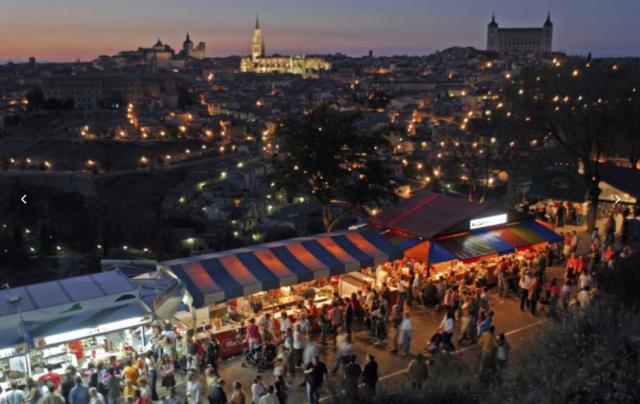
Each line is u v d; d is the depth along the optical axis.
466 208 26.02
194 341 19.22
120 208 139.38
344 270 22.48
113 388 16.52
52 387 15.56
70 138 189.00
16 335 16.47
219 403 15.38
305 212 108.12
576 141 34.66
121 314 17.73
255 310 22.11
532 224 27.05
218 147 187.75
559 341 13.26
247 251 22.48
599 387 10.52
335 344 20.42
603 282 15.30
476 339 20.47
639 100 32.16
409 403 13.26
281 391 15.82
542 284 24.88
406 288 23.56
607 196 36.41
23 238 126.94
